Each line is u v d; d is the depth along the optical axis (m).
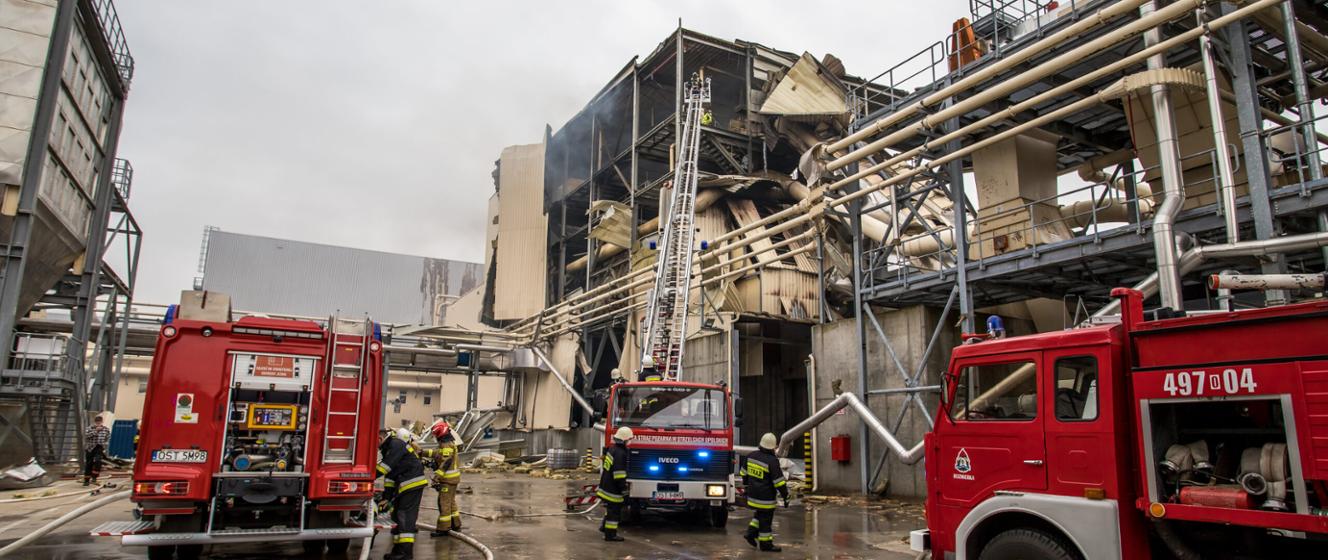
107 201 23.20
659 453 12.35
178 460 7.98
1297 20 12.79
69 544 10.09
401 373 62.53
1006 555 5.98
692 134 23.88
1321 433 4.45
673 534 11.75
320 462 8.47
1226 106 13.48
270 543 10.22
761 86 30.75
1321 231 10.51
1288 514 4.54
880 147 16.59
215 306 8.66
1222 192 11.53
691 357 24.56
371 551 9.70
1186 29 12.76
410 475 9.16
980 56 16.67
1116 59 14.36
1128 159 17.34
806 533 11.96
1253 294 13.86
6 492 15.98
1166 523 5.29
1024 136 16.36
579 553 9.85
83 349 21.98
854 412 17.95
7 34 17.45
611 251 33.62
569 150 39.12
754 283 25.06
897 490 16.92
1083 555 5.47
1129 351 5.59
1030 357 6.20
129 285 26.86
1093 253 13.41
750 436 26.73
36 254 18.98
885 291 17.73
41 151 17.45
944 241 19.19
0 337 16.61
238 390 8.40
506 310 38.25
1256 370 4.79
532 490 19.92
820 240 20.58
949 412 6.78
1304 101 11.11
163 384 8.10
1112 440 5.45
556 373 31.38
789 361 26.25
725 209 28.39
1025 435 6.07
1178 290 11.12
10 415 17.72
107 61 21.92
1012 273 14.92
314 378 8.66
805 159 18.70
